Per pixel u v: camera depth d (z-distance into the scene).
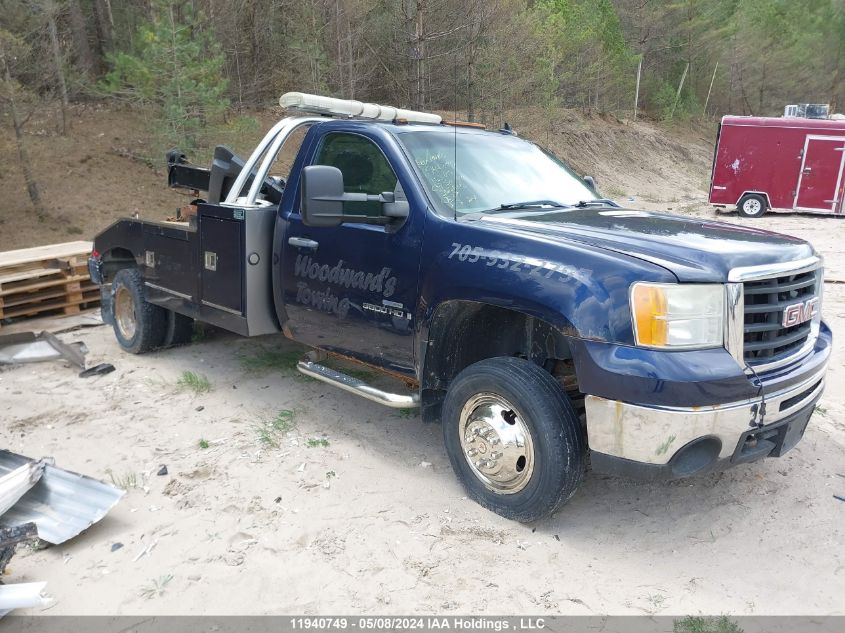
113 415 4.99
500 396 3.49
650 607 2.96
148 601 2.99
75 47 18.41
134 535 3.48
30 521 3.48
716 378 2.97
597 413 3.14
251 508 3.72
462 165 4.30
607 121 33.72
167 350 6.47
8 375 5.86
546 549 3.36
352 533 3.49
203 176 6.30
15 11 14.91
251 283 4.81
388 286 4.00
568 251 3.28
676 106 40.88
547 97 22.73
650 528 3.57
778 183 20.45
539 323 3.76
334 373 4.48
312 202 3.73
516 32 19.59
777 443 3.40
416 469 4.18
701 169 34.69
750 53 46.47
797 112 21.48
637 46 39.53
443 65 18.62
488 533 3.49
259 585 3.10
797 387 3.30
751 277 3.12
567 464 3.29
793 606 2.98
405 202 3.95
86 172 15.45
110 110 18.34
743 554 3.35
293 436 4.63
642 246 3.29
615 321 3.07
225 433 4.68
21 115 15.27
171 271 5.62
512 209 4.12
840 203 20.00
